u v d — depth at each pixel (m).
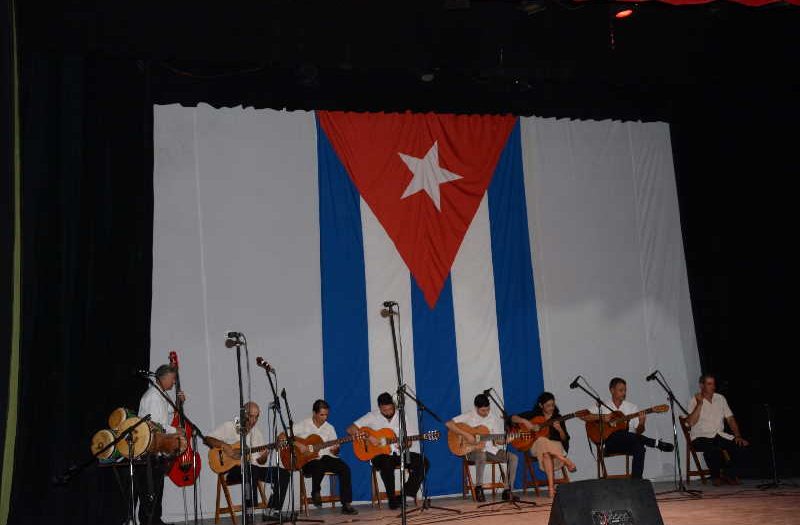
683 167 9.79
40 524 6.55
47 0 6.24
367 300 8.49
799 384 8.84
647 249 9.58
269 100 8.41
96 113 7.42
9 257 5.22
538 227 9.22
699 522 5.80
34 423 6.68
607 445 8.08
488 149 9.13
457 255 8.84
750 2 6.98
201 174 8.17
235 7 6.54
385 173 8.74
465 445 7.80
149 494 6.12
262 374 8.09
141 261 7.44
